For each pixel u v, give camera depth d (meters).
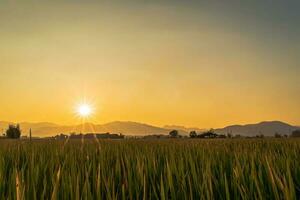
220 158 10.93
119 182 7.12
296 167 7.74
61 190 5.89
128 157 10.39
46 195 6.26
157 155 12.61
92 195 5.98
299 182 6.86
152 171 8.12
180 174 7.21
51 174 7.45
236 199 5.86
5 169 8.61
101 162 9.23
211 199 5.54
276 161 9.05
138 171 7.34
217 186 6.29
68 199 5.69
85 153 14.92
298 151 13.26
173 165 7.91
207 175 6.36
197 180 6.50
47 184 6.93
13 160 11.45
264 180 6.88
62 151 14.98
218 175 7.43
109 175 7.23
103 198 6.44
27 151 15.53
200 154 11.87
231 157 10.39
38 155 13.17
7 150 15.84
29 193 5.73
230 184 6.78
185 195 5.73
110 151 15.12
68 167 9.16
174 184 6.88
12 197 5.75
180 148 16.36
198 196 6.01
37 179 6.89
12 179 6.14
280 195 5.61
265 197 5.87
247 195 5.70
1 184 6.44
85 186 5.62
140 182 6.91
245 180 6.57
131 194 6.22
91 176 7.49
